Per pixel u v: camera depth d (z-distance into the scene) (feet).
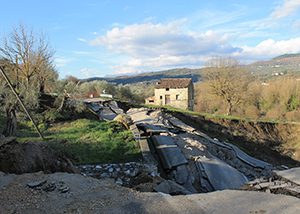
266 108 166.71
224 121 99.81
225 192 23.53
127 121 58.80
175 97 161.07
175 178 40.04
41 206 21.13
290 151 93.25
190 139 55.57
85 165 36.99
